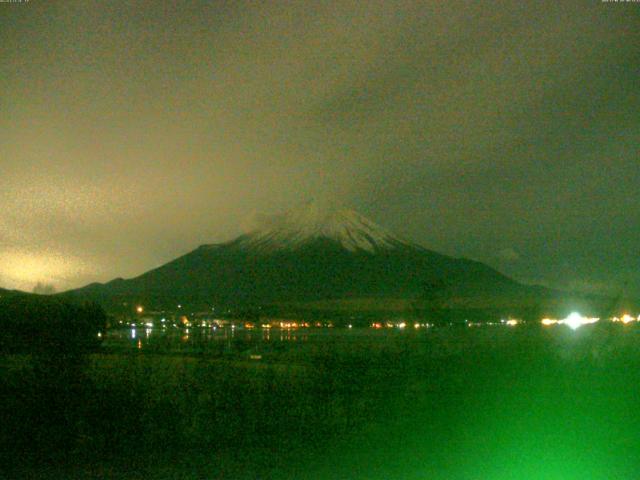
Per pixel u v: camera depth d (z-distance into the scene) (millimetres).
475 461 11453
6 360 14055
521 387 14297
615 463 11320
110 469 10984
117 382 13156
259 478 10484
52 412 12125
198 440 12469
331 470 10961
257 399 13609
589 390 14680
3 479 10359
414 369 14250
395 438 12805
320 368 14242
